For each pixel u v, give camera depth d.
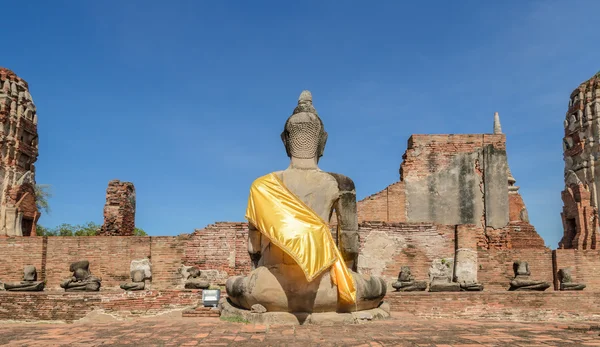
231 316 11.27
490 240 28.12
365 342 8.39
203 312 15.11
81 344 8.39
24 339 9.01
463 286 20.16
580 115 28.50
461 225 23.19
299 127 12.06
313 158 12.12
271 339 8.70
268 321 10.52
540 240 28.16
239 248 23.03
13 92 27.09
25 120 27.42
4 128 26.38
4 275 22.53
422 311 17.91
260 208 10.95
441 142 29.28
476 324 10.50
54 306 16.84
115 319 16.89
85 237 23.00
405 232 23.31
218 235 23.12
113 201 28.14
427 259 23.12
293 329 9.74
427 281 22.94
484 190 28.67
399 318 11.92
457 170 28.98
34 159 28.23
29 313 16.83
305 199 11.52
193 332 9.43
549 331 9.46
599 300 18.33
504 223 28.36
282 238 10.43
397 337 8.82
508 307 18.14
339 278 10.70
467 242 23.05
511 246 28.03
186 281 21.41
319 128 12.25
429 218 28.67
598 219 27.06
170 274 22.86
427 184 28.95
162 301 17.66
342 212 11.98
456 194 28.81
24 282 19.25
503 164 28.89
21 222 26.06
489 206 28.47
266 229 10.66
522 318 17.97
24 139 27.64
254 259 11.82
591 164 27.75
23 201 26.42
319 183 11.69
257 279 10.80
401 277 20.81
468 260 22.86
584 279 22.56
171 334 9.23
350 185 12.14
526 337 8.82
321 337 8.87
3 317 16.86
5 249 22.72
